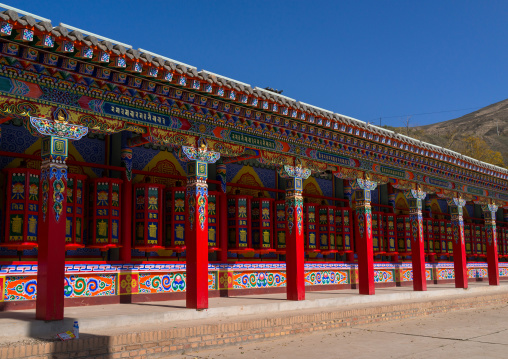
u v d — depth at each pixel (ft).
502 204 82.58
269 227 56.34
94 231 42.24
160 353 30.94
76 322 29.25
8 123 39.50
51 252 31.65
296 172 49.80
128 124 37.19
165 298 46.57
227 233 53.83
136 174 46.85
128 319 34.06
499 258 98.63
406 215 73.87
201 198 40.93
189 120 40.91
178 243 47.29
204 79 37.73
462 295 65.67
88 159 43.57
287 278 48.62
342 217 64.85
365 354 32.40
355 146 55.11
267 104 42.86
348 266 65.67
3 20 27.78
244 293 53.72
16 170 38.32
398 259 75.92
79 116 34.30
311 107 48.11
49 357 26.58
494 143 422.82
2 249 38.01
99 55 32.14
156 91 37.45
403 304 51.62
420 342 37.11
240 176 56.39
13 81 31.32
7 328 28.66
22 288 37.81
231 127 44.04
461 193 73.41
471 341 37.70
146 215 45.65
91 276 42.01
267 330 37.45
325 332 41.60
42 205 32.60
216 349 33.71
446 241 83.20
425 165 65.21
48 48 30.86
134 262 44.93
